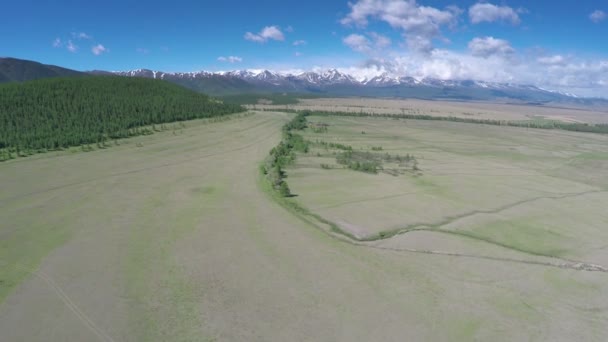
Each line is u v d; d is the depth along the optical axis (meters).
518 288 53.62
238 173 111.06
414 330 43.59
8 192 86.31
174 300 47.56
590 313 48.47
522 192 101.00
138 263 56.03
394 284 53.09
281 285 51.66
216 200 85.44
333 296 49.56
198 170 113.62
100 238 64.06
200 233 67.12
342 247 64.12
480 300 50.22
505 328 44.75
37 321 42.84
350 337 42.00
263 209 80.38
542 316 47.41
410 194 94.50
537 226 77.25
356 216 78.25
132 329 42.12
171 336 41.25
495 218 80.44
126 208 78.75
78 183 95.31
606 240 71.94
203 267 55.53
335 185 100.69
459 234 71.69
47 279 51.34
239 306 46.81
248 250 61.38
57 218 72.38
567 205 91.81
